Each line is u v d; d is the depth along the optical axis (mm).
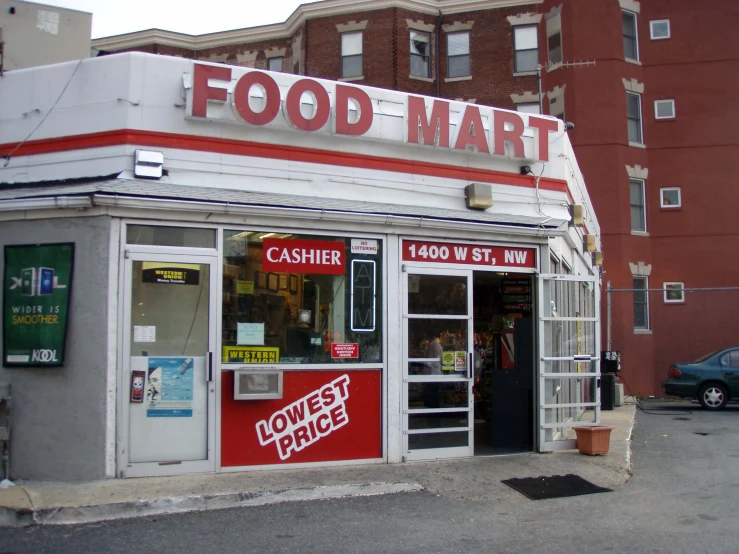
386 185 9805
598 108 23656
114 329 7945
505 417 10820
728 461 10367
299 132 9250
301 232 8953
